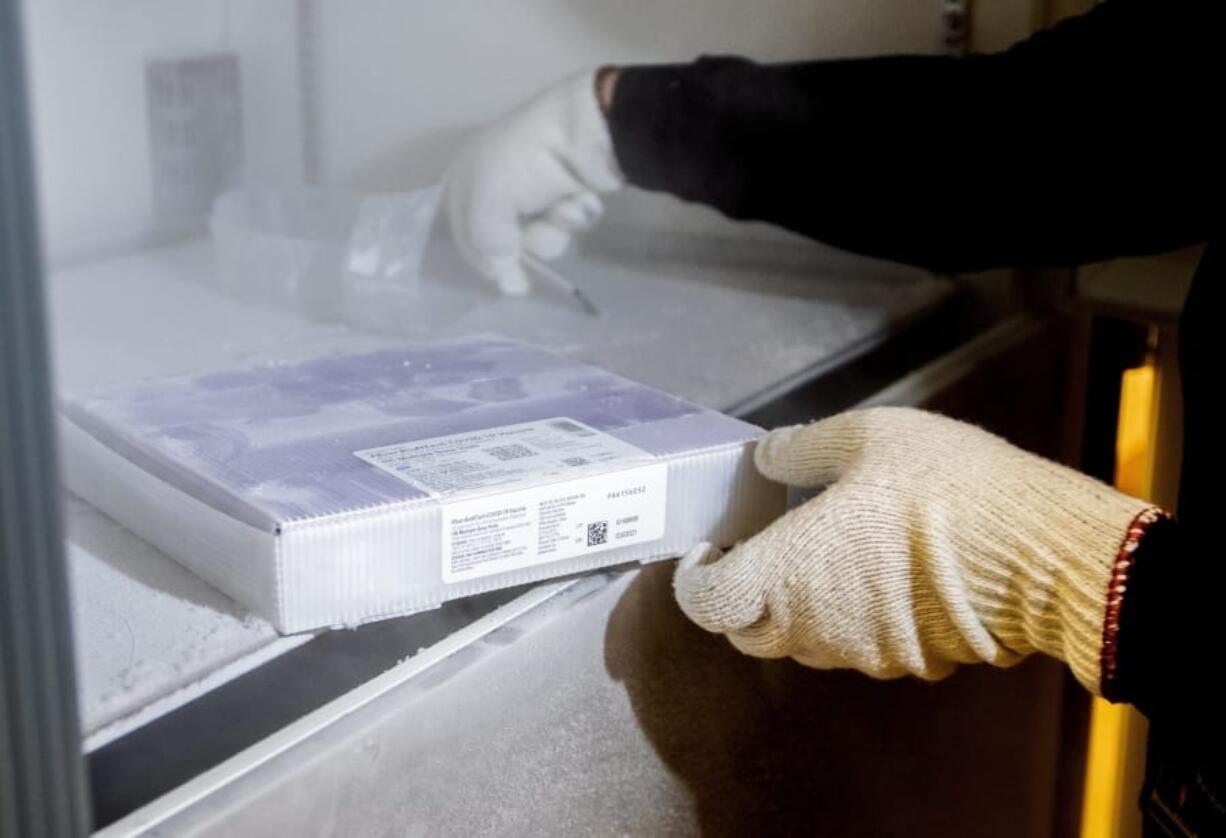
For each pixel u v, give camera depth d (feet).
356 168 4.30
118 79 3.63
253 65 4.02
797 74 3.65
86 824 1.49
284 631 1.99
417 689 1.87
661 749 2.45
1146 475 4.25
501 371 2.85
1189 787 2.40
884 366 3.47
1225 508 2.50
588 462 2.26
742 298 3.95
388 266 3.54
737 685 2.61
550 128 3.73
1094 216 3.36
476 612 2.15
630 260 4.40
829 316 3.74
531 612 2.13
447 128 4.35
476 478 2.15
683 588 2.33
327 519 1.96
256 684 1.90
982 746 3.88
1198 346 2.60
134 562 2.22
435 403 2.58
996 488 2.25
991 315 4.18
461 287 3.92
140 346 3.04
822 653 2.38
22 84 1.24
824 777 2.98
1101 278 4.00
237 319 3.36
